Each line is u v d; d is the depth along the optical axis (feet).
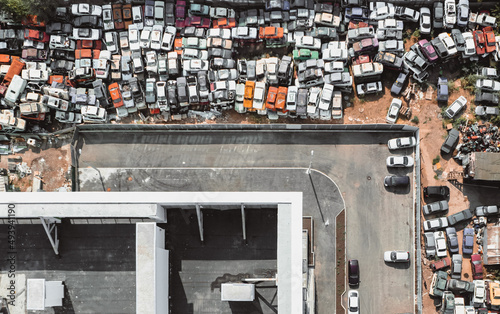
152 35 235.40
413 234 224.33
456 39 227.20
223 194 141.69
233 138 231.09
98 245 147.64
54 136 233.14
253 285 141.28
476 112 229.25
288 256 138.21
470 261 223.30
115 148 232.12
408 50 234.99
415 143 225.56
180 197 141.18
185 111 234.38
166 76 236.02
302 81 231.09
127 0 239.71
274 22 234.79
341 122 231.71
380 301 221.87
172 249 149.89
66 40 236.63
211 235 150.41
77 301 146.10
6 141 233.96
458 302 217.97
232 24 235.40
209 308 146.92
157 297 134.00
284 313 136.26
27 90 235.40
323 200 226.17
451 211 225.56
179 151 230.89
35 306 136.26
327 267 222.89
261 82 229.25
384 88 233.76
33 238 147.95
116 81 237.45
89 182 230.48
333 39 235.40
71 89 234.38
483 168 213.25
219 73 232.12
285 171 228.22
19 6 230.68
